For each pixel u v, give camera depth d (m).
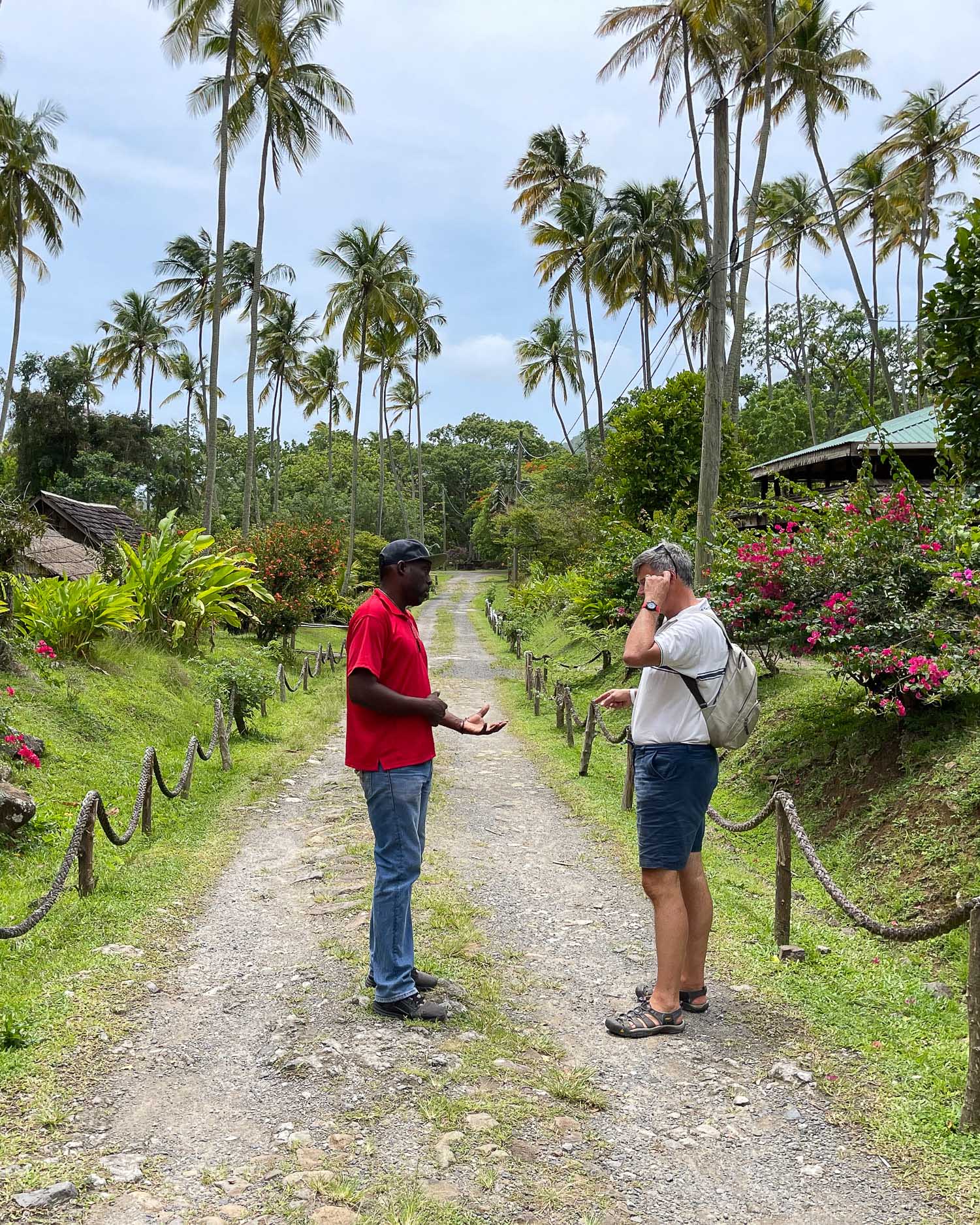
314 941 4.81
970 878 5.06
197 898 5.59
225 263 40.16
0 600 12.00
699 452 17.16
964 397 6.60
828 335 50.53
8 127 34.03
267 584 20.67
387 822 3.73
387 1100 3.14
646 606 3.62
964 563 6.29
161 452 47.66
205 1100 3.13
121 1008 3.87
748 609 7.34
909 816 5.93
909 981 4.39
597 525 22.66
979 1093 2.99
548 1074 3.39
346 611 35.34
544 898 5.73
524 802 8.77
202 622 15.62
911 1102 3.21
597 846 7.03
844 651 6.75
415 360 55.59
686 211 32.72
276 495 55.03
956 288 6.35
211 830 7.31
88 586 11.84
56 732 8.86
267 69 29.00
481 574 81.06
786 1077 3.39
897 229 35.50
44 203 35.44
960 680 5.86
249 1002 4.00
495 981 4.32
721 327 12.09
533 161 39.38
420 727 3.78
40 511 25.09
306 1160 2.77
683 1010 3.96
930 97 31.69
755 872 6.43
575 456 41.06
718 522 8.84
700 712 3.64
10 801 6.09
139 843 6.61
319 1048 3.50
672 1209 2.63
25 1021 3.60
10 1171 2.64
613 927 5.20
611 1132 3.03
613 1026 3.74
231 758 10.02
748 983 4.29
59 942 4.60
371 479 82.12
